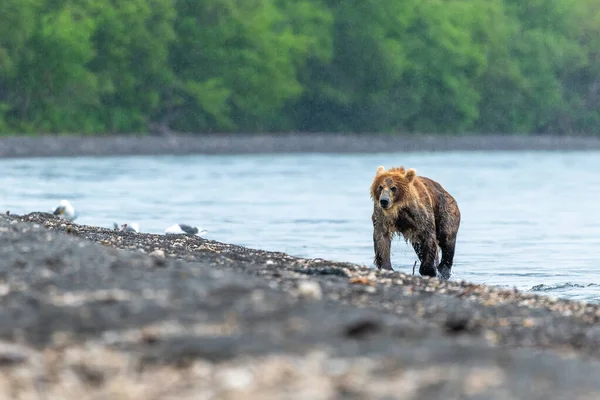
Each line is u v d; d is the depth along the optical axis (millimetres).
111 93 154000
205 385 11477
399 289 19891
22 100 145625
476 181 86500
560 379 11836
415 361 12398
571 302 19875
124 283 16391
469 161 128500
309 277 20891
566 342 15641
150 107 157000
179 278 16906
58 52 143375
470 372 11898
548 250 38688
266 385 11398
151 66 156125
